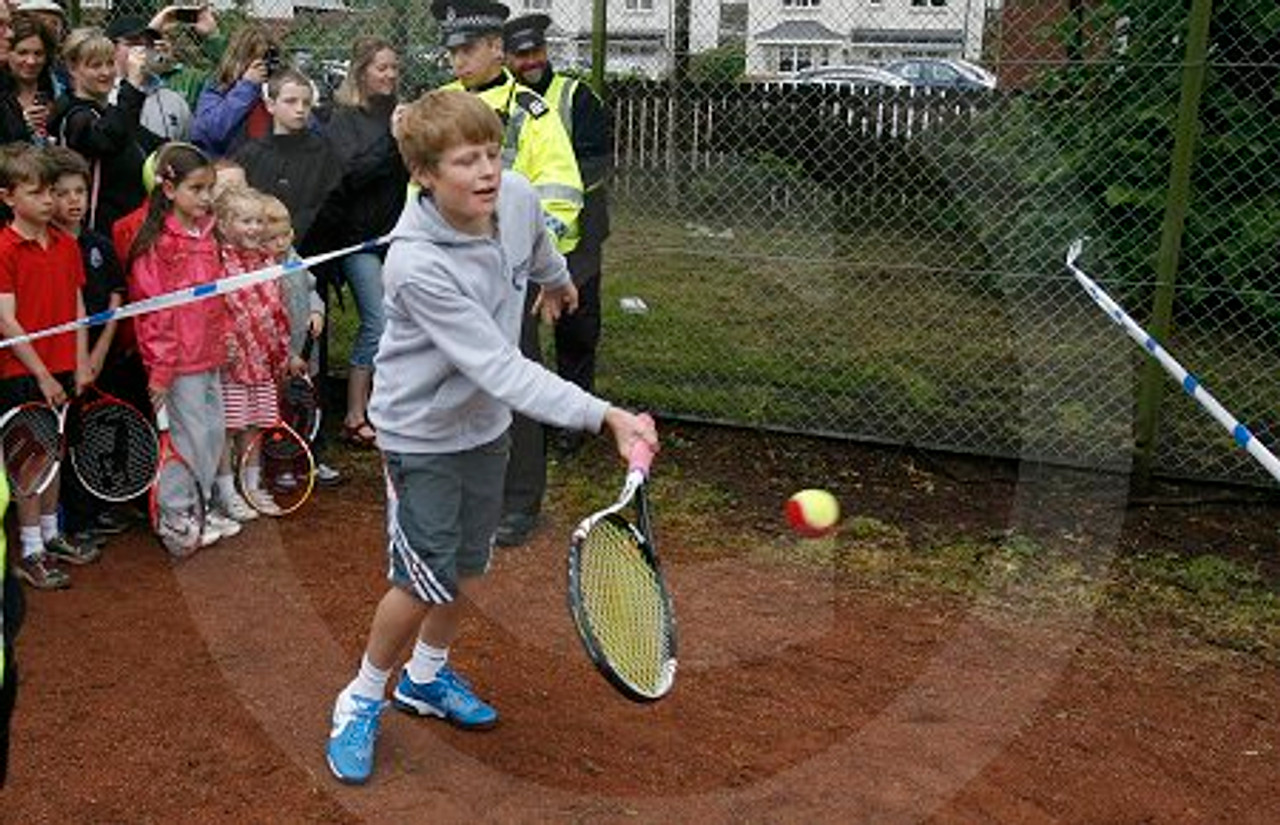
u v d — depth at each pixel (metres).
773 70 12.13
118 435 5.16
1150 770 3.93
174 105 6.36
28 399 5.00
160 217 5.20
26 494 4.82
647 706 4.15
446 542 3.51
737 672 4.43
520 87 5.14
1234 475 6.40
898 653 4.64
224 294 5.31
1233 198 7.21
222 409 5.38
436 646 3.88
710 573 5.32
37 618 4.59
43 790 3.54
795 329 8.15
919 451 6.72
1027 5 7.83
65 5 7.47
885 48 12.25
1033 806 3.68
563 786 3.67
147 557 5.20
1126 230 7.62
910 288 8.38
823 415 7.14
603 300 8.27
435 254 3.29
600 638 3.00
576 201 5.04
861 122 8.36
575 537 3.05
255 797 3.55
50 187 4.86
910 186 8.41
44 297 4.91
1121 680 4.52
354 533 5.56
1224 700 4.41
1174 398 7.16
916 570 5.44
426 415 3.44
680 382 7.48
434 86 7.34
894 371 7.61
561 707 4.12
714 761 3.84
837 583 5.28
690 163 8.02
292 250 5.68
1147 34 7.12
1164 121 7.10
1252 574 5.48
